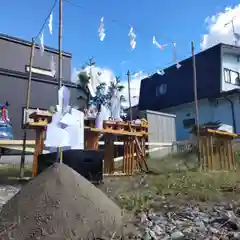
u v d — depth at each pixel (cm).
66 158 417
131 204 328
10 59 1126
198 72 1755
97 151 441
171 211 312
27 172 618
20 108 1062
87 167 431
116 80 1506
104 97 1361
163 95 2005
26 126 493
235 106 1518
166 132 1255
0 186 444
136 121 620
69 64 1284
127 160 586
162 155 999
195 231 246
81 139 389
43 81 1137
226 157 730
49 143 353
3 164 796
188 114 1784
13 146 733
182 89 1847
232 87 1661
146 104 2153
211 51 1705
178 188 427
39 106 1108
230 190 432
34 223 204
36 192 227
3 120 999
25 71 1145
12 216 210
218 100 1609
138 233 229
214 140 719
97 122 543
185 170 643
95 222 218
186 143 1024
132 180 491
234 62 1708
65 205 219
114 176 543
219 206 335
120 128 580
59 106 369
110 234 216
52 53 1230
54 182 235
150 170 625
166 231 245
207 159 691
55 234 200
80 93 1176
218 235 236
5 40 1125
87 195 235
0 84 1027
